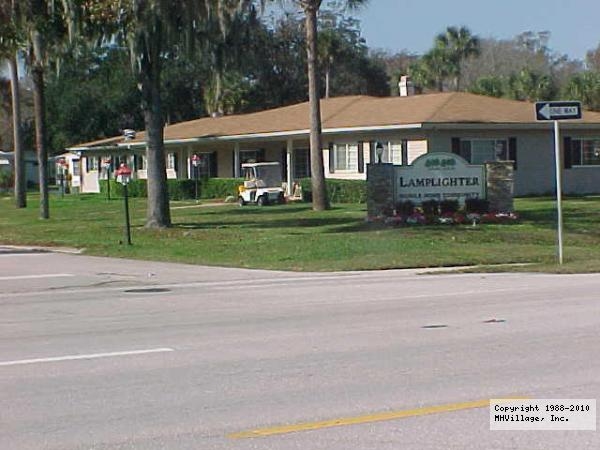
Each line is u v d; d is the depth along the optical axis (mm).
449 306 16219
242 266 24188
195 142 54188
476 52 81500
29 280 22094
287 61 75062
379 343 12484
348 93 86500
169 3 30172
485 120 44094
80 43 32438
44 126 42844
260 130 50469
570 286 19109
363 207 41750
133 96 77062
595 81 68062
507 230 30750
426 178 33000
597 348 11742
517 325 13742
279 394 9625
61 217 43344
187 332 13945
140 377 10625
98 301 18391
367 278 21797
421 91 80938
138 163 64688
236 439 8055
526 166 46031
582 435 8000
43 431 8438
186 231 32156
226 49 31766
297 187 47969
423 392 9547
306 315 15523
